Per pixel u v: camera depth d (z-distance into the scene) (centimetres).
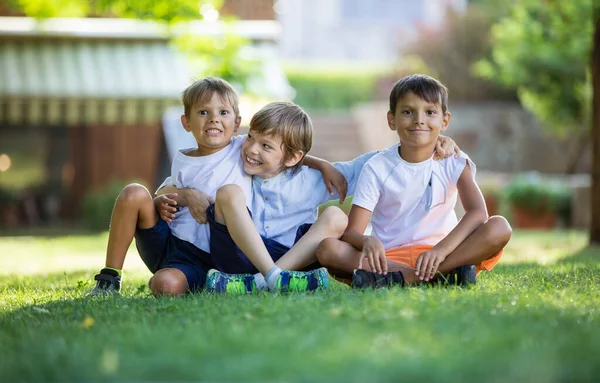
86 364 268
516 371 247
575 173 2275
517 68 1838
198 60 1417
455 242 480
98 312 398
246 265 486
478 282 512
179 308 395
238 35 1466
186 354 277
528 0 1830
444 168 507
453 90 2484
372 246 471
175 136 1806
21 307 451
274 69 1706
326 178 518
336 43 3450
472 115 2311
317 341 293
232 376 245
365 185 502
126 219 498
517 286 485
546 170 2284
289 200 509
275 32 1758
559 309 375
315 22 3462
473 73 2470
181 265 494
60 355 284
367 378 238
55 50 1708
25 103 1659
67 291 550
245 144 504
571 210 1803
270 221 508
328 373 246
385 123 2131
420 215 509
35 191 2062
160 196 507
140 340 305
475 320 336
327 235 490
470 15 2528
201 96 502
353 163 532
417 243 511
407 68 2598
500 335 302
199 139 505
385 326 323
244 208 477
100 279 505
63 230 1823
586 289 461
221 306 391
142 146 2064
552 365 254
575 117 1823
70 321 376
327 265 488
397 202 506
